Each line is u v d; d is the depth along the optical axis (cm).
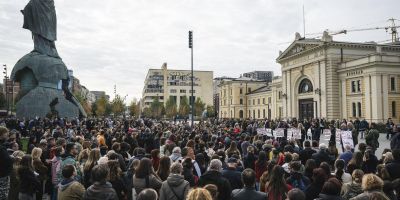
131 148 1617
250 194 643
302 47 6581
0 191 669
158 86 15612
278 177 714
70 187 695
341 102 5853
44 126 2878
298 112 6825
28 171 784
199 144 1364
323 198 595
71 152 967
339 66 5891
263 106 10819
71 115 5184
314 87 6241
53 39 5422
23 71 5172
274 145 1419
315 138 2939
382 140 3491
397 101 5153
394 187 790
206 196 432
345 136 1816
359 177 730
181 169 718
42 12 5269
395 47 6125
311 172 884
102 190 617
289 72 7069
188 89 17412
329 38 5966
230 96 12444
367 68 5234
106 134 1988
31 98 4809
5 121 3344
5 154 643
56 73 5188
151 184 765
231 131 2395
